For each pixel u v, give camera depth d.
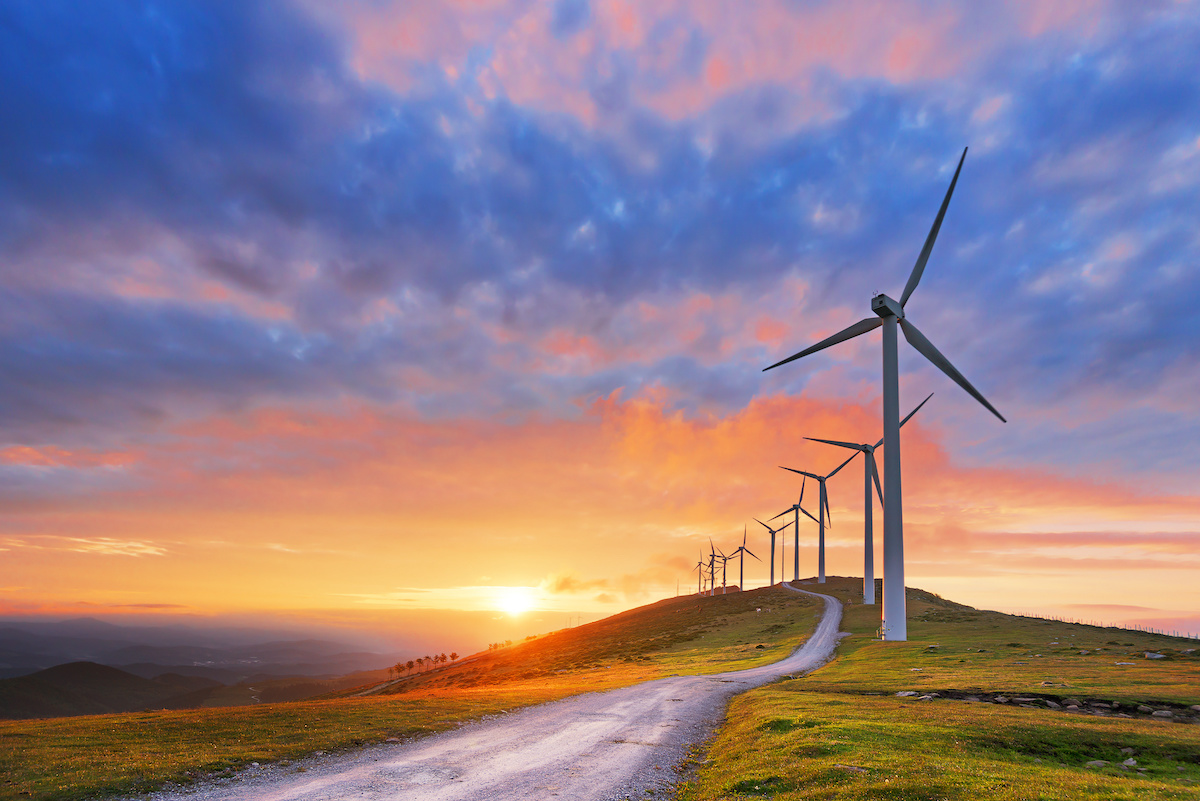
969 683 45.66
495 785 23.41
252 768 24.58
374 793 21.97
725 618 151.62
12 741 27.42
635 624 184.38
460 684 126.19
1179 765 24.36
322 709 38.34
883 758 23.66
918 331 85.00
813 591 186.25
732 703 44.56
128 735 29.02
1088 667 51.62
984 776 20.88
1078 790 19.17
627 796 22.53
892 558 81.50
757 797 20.86
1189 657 55.09
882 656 69.44
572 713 40.25
